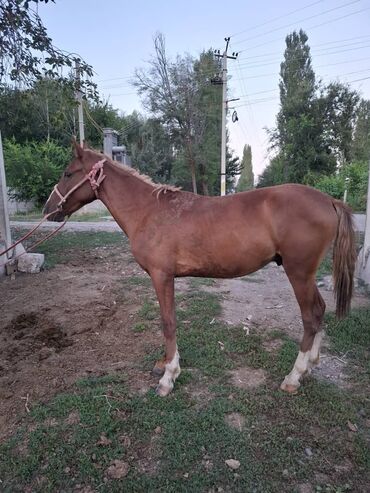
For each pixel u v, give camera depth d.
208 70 28.12
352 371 2.82
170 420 2.25
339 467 1.91
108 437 2.13
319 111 27.05
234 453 1.99
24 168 17.55
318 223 2.27
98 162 2.77
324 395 2.47
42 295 4.71
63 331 3.63
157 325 3.65
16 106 6.23
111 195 2.74
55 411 2.35
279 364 2.88
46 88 5.14
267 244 2.36
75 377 2.77
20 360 3.07
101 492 1.77
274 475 1.86
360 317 3.69
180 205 2.54
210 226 2.40
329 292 4.64
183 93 28.05
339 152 28.20
